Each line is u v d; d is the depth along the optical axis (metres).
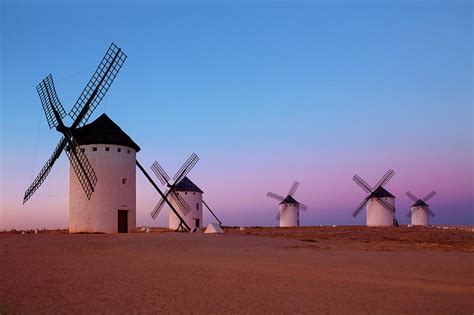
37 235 28.64
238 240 29.33
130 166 33.72
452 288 14.30
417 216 72.62
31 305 10.16
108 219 31.91
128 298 11.08
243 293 12.09
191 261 18.67
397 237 41.91
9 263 16.84
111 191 32.25
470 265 20.81
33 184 33.03
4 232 37.97
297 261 20.17
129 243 24.89
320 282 14.35
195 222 53.41
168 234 30.62
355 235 43.19
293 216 68.94
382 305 11.14
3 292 11.46
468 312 10.66
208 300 11.10
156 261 18.25
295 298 11.66
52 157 32.88
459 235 45.12
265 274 15.66
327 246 29.28
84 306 10.19
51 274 14.36
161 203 45.59
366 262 20.73
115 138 32.84
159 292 11.88
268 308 10.47
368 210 64.56
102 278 13.78
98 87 32.50
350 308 10.70
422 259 22.77
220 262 18.73
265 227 63.06
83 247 22.73
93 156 32.16
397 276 16.66
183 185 53.38
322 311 10.32
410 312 10.48
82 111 32.09
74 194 32.19
